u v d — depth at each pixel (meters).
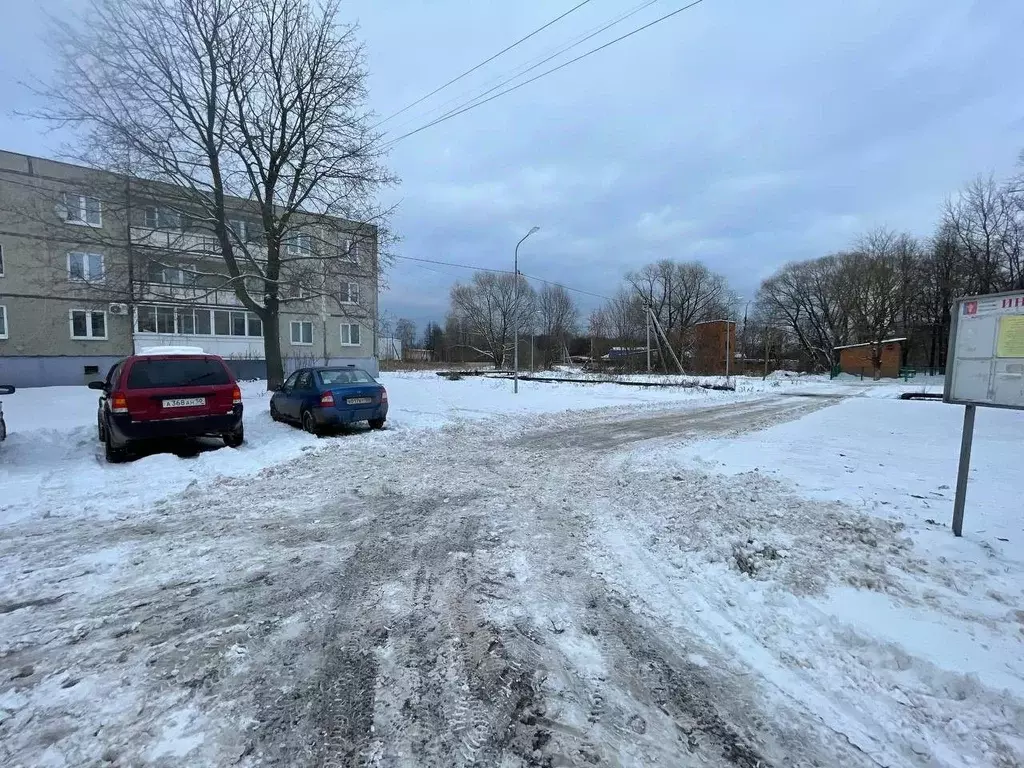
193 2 14.37
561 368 60.81
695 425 13.29
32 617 3.28
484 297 72.81
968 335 4.44
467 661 2.83
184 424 8.12
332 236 17.53
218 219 15.98
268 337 17.34
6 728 2.29
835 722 2.38
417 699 2.52
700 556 4.26
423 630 3.14
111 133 13.84
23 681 2.62
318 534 4.84
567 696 2.56
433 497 6.13
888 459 8.42
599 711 2.46
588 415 15.73
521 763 2.14
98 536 4.76
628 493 6.30
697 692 2.60
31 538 4.70
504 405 17.97
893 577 3.78
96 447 9.09
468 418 14.02
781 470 7.53
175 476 6.94
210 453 8.21
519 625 3.21
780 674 2.74
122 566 4.08
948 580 3.72
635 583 3.80
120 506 5.68
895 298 57.91
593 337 67.62
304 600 3.52
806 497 5.94
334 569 4.04
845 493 6.11
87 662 2.79
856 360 59.19
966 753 2.18
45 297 24.94
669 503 5.82
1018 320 4.07
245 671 2.73
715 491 6.25
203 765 2.10
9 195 23.69
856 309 61.19
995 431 11.91
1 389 8.47
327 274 16.77
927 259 52.31
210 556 4.29
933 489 6.31
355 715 2.41
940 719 2.38
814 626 3.18
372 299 27.23
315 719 2.38
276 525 5.09
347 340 34.75
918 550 4.28
